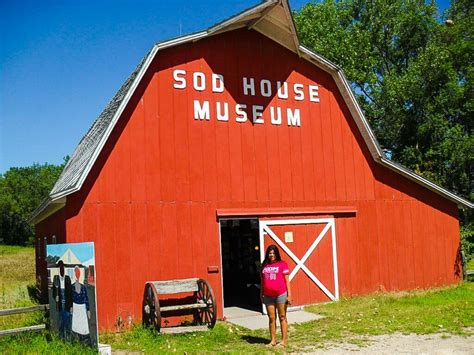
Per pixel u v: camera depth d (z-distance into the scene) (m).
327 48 34.84
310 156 15.16
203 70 13.81
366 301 14.53
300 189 14.87
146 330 11.34
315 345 9.82
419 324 11.20
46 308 11.31
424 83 33.16
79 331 9.52
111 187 12.29
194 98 13.60
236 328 11.91
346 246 15.42
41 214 15.96
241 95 14.30
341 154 15.70
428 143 33.59
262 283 10.09
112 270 12.05
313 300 14.66
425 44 36.66
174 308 11.51
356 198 15.77
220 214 13.48
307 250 14.74
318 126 15.43
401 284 16.16
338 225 15.38
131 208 12.46
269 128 14.62
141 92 12.91
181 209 13.07
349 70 34.16
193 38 13.48
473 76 31.00
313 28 36.34
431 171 32.09
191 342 10.48
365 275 15.61
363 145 16.14
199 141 13.53
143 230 12.52
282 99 14.94
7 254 46.34
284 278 9.94
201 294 12.41
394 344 9.56
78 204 11.88
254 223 17.95
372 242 15.87
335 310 13.52
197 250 13.15
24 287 21.59
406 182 16.69
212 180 13.59
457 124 31.84
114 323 11.90
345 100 15.96
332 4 37.00
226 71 14.16
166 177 12.98
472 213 31.52
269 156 14.51
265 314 13.72
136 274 12.30
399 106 34.00
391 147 36.03
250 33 14.70
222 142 13.86
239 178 13.98
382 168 16.34
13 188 72.00
